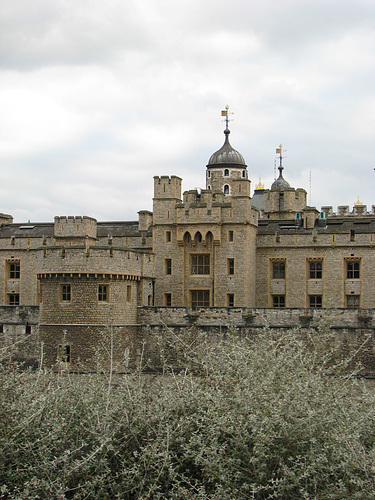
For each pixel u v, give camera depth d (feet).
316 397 57.26
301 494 51.90
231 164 237.66
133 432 57.82
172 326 159.22
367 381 137.39
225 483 53.31
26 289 197.77
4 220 217.77
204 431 56.70
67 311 154.40
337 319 148.15
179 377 69.21
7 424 55.47
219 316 156.97
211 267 177.27
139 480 55.06
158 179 183.11
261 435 52.49
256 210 182.91
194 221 178.29
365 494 50.34
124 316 157.89
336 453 53.93
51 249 155.84
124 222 201.77
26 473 53.72
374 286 171.94
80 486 53.42
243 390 58.23
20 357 166.71
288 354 66.18
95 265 153.69
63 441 56.65
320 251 176.65
